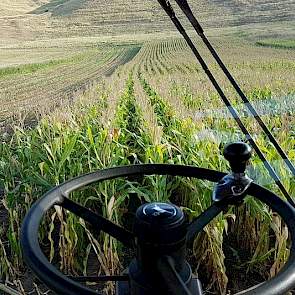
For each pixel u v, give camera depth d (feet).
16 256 15.56
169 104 38.19
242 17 290.56
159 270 3.62
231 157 4.49
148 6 369.91
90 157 19.44
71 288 3.55
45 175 18.69
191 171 5.77
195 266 16.02
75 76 107.86
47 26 340.39
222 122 28.35
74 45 247.91
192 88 56.80
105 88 57.98
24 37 305.73
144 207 3.87
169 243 3.64
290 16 276.00
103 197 18.65
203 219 4.62
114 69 122.83
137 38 270.46
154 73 100.07
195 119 27.94
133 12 358.64
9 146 22.65
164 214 3.72
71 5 402.72
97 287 14.84
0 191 21.86
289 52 149.59
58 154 19.67
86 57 179.63
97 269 16.11
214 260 14.30
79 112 32.76
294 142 19.70
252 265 15.79
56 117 28.40
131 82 70.23
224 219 14.21
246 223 16.69
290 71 81.97
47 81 98.12
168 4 4.53
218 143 20.99
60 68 135.64
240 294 3.48
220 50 164.35
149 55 173.99
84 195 18.75
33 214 4.60
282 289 3.55
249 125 26.40
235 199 4.53
